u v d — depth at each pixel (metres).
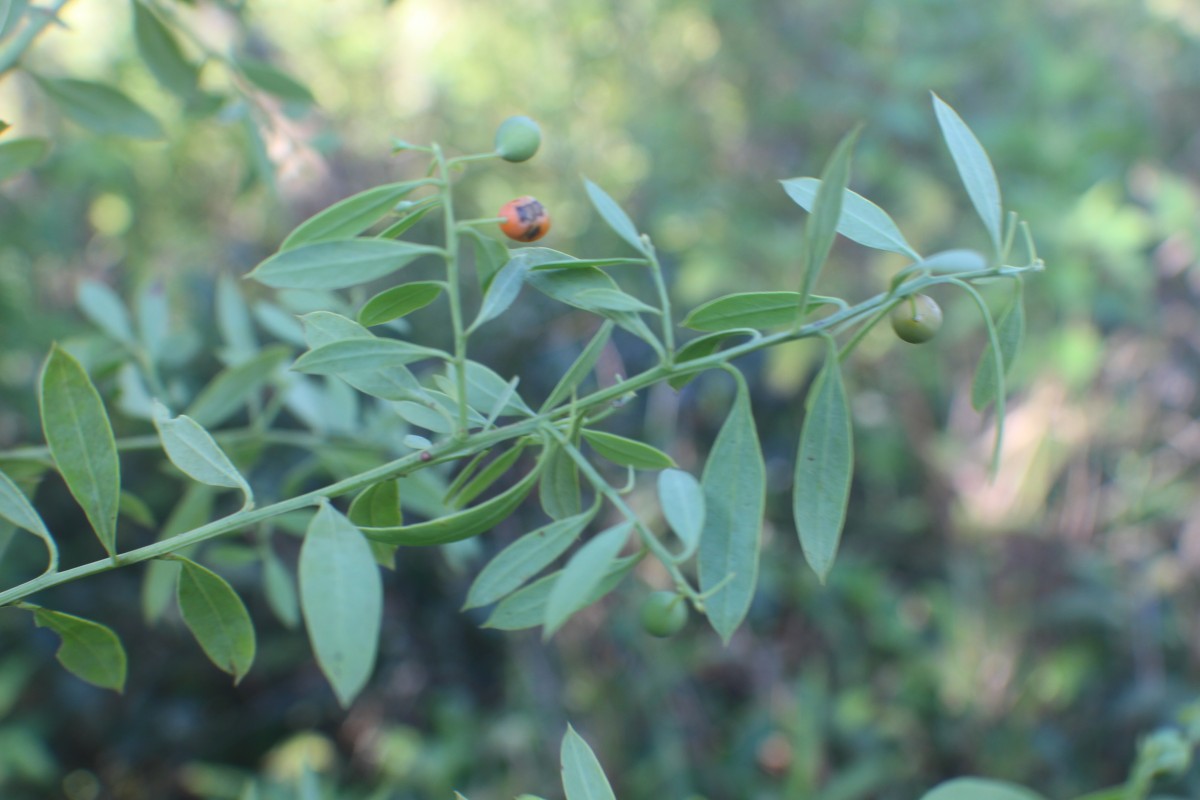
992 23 1.11
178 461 0.28
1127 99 1.12
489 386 0.31
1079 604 0.94
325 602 0.24
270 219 1.17
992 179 0.30
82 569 0.28
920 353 1.02
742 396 0.29
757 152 1.15
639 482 0.96
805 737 0.84
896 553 1.06
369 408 0.51
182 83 0.49
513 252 0.29
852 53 1.10
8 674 0.91
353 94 1.31
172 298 1.08
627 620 0.92
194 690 1.09
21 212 0.93
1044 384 0.99
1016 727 0.90
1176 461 1.01
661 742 0.89
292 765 1.03
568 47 1.31
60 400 0.28
